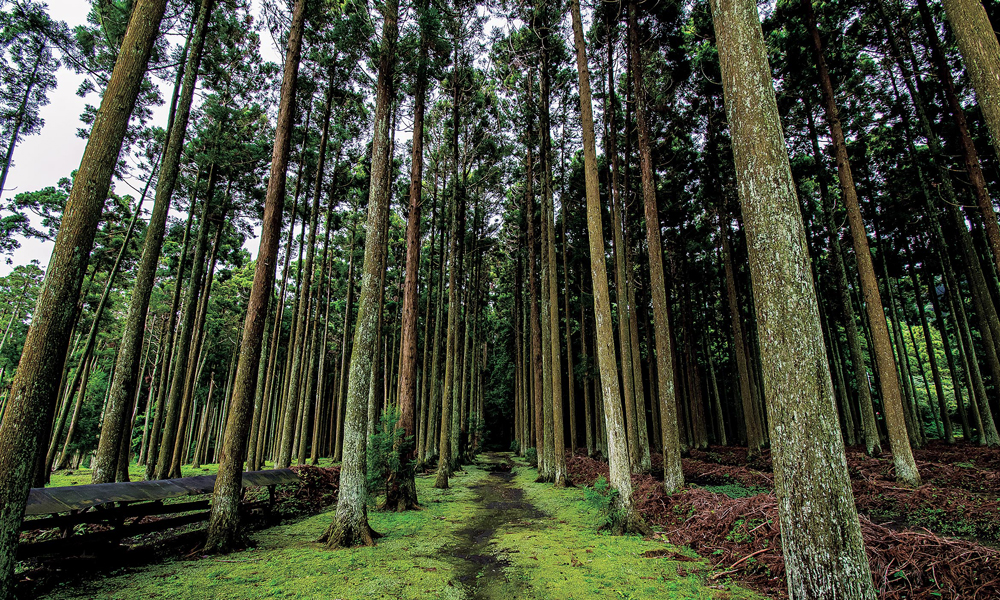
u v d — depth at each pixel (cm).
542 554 668
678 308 2720
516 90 1748
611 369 873
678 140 1927
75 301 414
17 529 356
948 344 1853
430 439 2191
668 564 611
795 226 366
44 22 1203
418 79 1280
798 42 1434
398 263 2988
